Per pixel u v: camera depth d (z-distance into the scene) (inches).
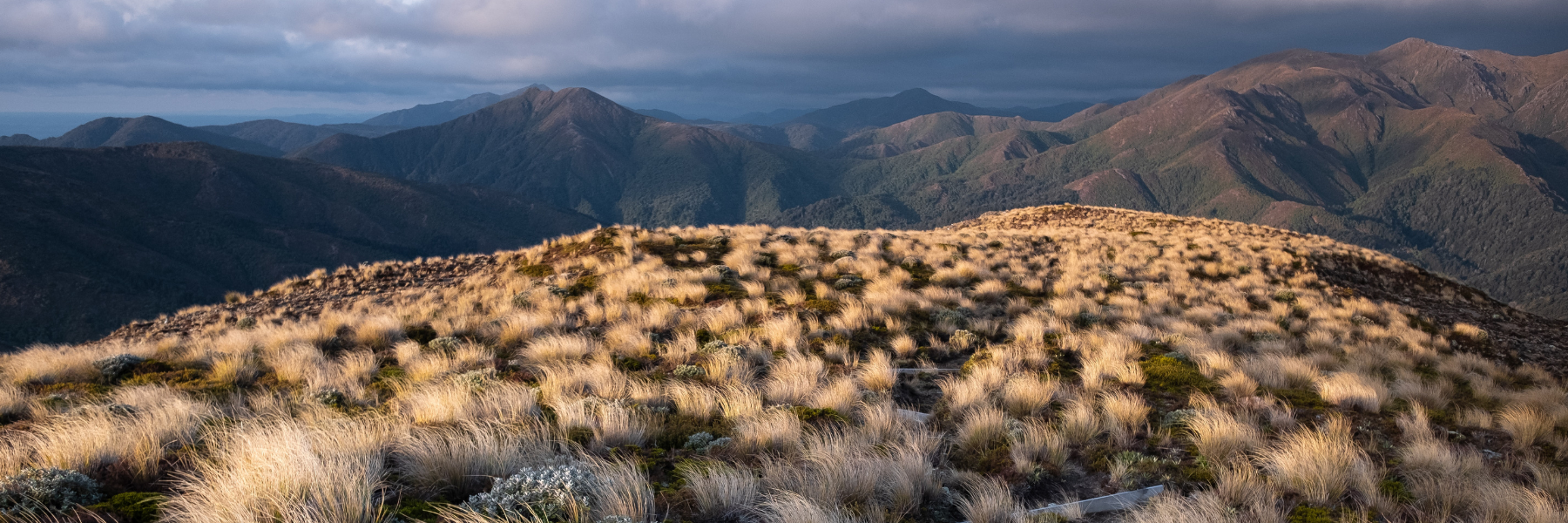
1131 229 1615.4
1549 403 395.2
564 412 278.1
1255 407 350.3
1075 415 309.7
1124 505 230.7
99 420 243.4
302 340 469.1
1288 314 725.9
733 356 410.9
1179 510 215.2
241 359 406.0
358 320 562.3
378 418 262.7
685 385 350.3
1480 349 657.6
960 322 552.7
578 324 540.1
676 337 490.0
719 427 286.4
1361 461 264.5
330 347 476.7
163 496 183.6
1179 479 251.8
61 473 183.2
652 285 674.2
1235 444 276.7
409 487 198.4
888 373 385.1
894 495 216.8
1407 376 460.1
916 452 248.8
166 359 439.8
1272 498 224.1
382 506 175.8
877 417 298.4
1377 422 340.5
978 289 708.0
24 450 219.1
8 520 169.8
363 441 220.1
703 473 219.8
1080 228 1667.1
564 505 177.8
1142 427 315.3
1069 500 234.5
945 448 281.1
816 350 460.1
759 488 214.1
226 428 251.0
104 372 390.3
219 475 186.2
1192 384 398.3
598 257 874.1
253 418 265.9
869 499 212.8
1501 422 346.6
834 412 314.0
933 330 530.0
